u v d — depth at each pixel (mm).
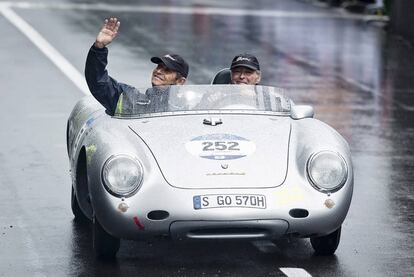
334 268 11094
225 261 11328
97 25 31875
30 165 15953
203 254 11594
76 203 12789
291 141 11430
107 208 10719
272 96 12352
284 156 11164
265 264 11219
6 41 28500
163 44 29016
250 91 12320
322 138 11344
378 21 35312
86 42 28750
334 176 10914
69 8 35438
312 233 10906
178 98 12141
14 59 26047
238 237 10750
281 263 11266
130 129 11531
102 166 10820
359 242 12180
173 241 10945
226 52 28219
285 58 27906
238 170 10914
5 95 21844
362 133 19125
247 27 33156
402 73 26422
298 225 10781
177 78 12492
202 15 35469
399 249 11906
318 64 27203
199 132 11461
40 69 24891
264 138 11438
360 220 13188
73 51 27359
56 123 19203
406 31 32594
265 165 11008
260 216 10625
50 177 15219
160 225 10656
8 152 16828
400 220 13234
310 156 11008
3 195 14148
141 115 11984
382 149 17781
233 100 12211
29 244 11898
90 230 12531
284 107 12312
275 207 10656
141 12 35344
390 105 22156
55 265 11117
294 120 12055
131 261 11305
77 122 12992
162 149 11102
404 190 14875
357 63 27625
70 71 24688
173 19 34031
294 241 12141
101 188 10781
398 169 16250
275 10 37969
